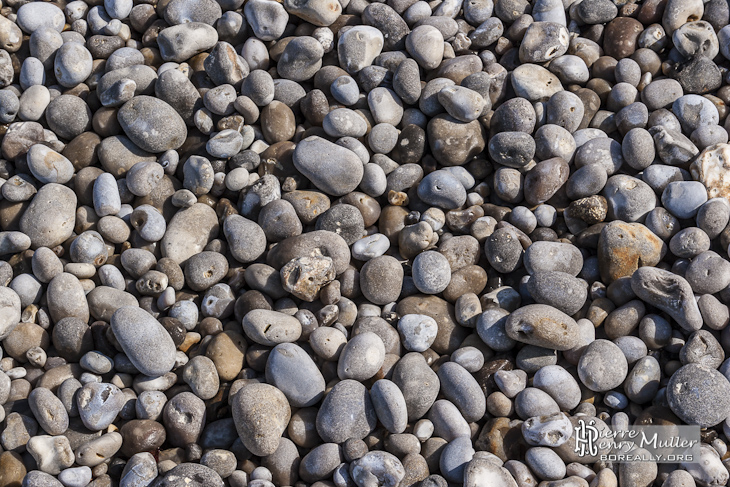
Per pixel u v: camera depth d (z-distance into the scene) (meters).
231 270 1.83
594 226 1.85
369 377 1.75
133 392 1.75
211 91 1.89
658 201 1.86
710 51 1.94
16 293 1.78
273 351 1.75
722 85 1.94
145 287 1.79
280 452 1.71
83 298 1.78
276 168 1.88
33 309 1.78
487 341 1.77
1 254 1.82
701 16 1.96
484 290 1.83
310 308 1.80
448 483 1.70
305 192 1.87
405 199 1.87
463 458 1.70
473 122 1.90
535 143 1.88
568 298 1.77
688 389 1.71
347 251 1.82
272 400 1.71
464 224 1.86
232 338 1.77
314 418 1.73
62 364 1.76
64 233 1.83
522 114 1.88
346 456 1.70
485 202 1.90
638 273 1.78
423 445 1.72
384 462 1.68
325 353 1.75
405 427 1.72
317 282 1.79
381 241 1.84
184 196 1.84
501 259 1.81
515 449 1.72
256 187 1.85
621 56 1.96
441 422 1.72
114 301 1.78
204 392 1.73
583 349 1.76
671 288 1.76
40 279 1.80
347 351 1.74
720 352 1.75
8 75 1.91
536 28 1.94
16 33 1.93
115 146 1.87
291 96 1.92
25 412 1.73
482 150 1.90
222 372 1.75
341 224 1.83
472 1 1.99
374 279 1.80
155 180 1.85
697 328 1.76
